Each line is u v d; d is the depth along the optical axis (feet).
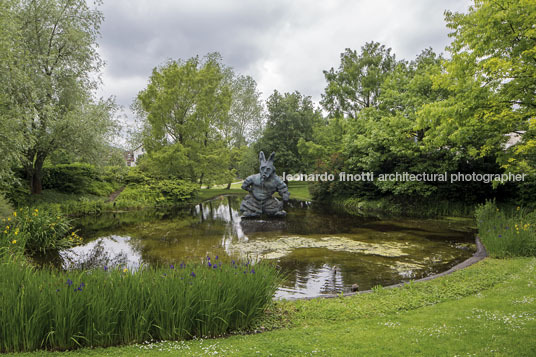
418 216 62.13
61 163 89.81
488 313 15.87
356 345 12.90
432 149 62.54
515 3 29.91
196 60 108.37
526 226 31.89
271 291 17.94
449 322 15.01
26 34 59.57
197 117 97.09
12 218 33.81
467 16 36.63
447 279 22.58
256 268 18.02
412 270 26.86
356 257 31.07
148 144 95.09
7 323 12.82
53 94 64.13
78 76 68.18
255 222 54.13
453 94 62.85
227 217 61.11
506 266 25.45
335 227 48.98
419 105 66.44
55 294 13.64
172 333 14.33
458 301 18.33
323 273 26.02
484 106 35.63
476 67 34.96
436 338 13.23
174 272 16.58
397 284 22.30
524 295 18.56
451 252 33.12
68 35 64.54
